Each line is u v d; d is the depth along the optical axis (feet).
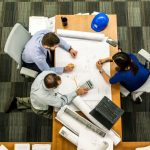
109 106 7.67
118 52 8.20
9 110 10.94
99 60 8.34
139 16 12.39
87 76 8.26
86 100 7.98
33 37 8.91
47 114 9.10
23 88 11.37
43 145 7.77
